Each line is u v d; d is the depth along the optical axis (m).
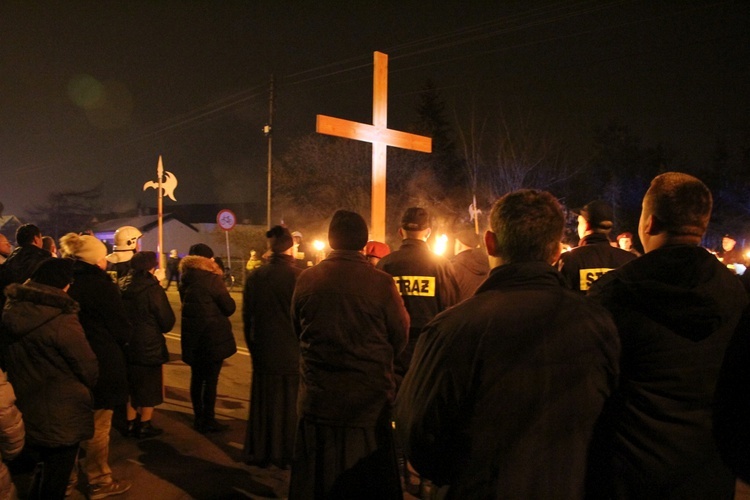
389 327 3.09
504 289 1.73
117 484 4.04
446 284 3.85
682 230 1.89
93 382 3.34
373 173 6.54
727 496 1.72
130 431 5.22
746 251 9.55
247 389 6.91
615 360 1.71
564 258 3.47
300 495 3.04
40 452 3.27
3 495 2.48
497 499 1.59
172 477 4.32
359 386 2.99
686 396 1.69
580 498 1.64
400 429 1.78
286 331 4.17
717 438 1.60
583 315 1.69
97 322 3.88
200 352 5.18
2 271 4.81
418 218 3.90
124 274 5.50
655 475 1.69
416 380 1.74
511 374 1.62
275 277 4.18
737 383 1.55
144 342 5.00
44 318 3.14
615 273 1.92
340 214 3.20
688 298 1.66
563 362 1.64
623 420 1.75
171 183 17.58
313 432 3.06
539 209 1.76
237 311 14.45
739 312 1.74
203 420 5.30
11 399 2.53
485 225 24.67
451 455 1.69
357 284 3.04
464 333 1.66
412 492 4.09
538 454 1.60
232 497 4.00
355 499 2.96
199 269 5.22
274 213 29.95
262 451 4.18
